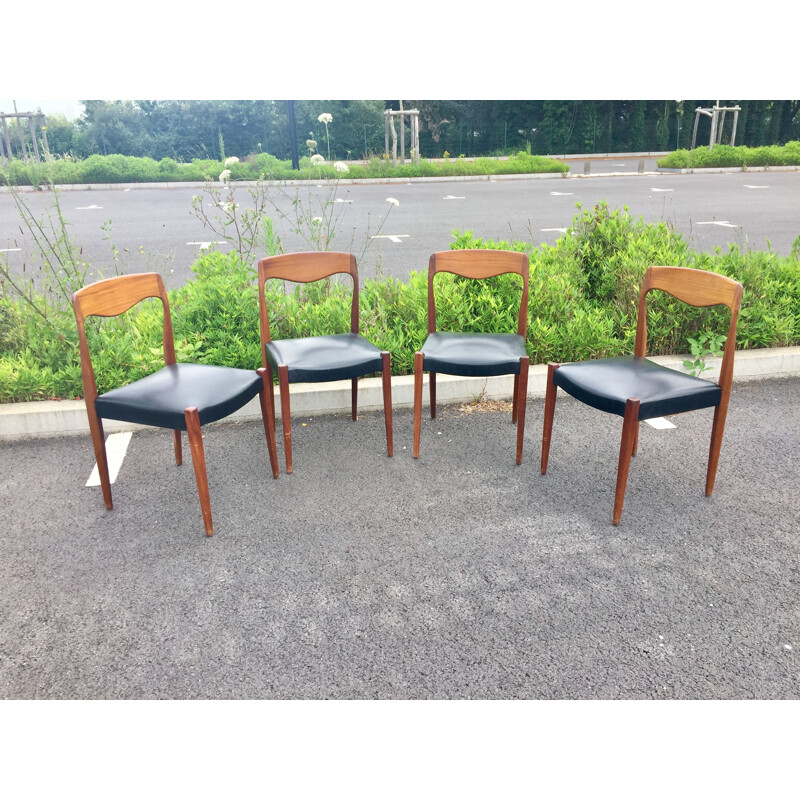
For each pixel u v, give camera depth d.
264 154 24.27
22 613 2.30
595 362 3.12
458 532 2.75
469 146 36.00
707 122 39.38
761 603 2.32
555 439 3.61
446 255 3.64
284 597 2.37
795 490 3.06
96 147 29.89
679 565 2.53
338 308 4.35
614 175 22.48
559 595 2.36
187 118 32.59
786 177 20.88
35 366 3.88
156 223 12.05
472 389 4.08
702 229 10.51
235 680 2.00
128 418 2.77
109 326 4.26
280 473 3.27
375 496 3.05
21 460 3.43
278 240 4.75
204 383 2.88
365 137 29.22
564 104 35.09
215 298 4.25
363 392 3.96
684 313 4.42
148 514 2.93
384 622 2.23
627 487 3.11
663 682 1.98
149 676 2.02
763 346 4.59
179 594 2.39
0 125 24.69
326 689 1.97
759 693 1.95
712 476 2.99
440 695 1.95
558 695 1.94
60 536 2.76
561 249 4.99
